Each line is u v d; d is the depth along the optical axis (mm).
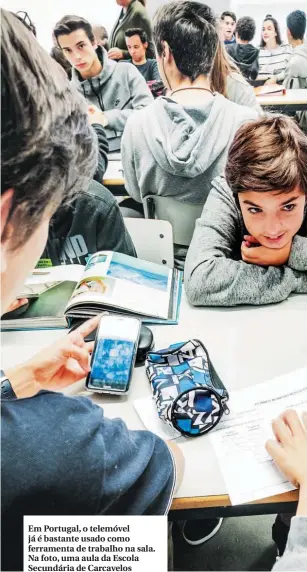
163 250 1117
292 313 929
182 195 1025
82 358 758
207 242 967
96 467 442
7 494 398
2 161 451
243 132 888
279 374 765
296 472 568
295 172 882
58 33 866
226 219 965
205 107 929
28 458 406
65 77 522
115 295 921
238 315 934
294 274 967
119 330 803
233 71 905
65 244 1038
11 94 433
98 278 961
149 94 940
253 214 942
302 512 533
